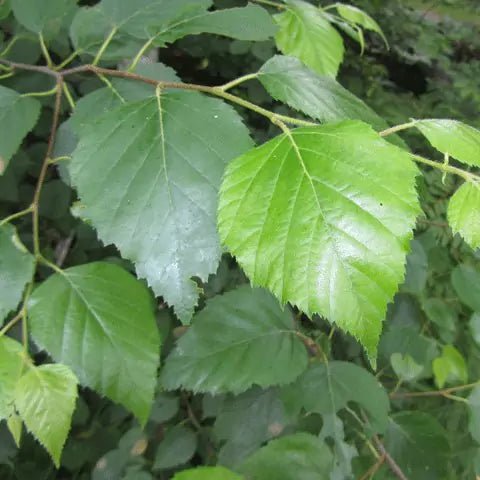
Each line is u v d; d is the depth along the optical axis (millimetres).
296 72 210
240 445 309
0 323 184
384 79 991
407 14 1038
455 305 459
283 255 135
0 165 202
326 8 301
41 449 434
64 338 187
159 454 366
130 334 194
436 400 383
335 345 417
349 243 132
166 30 223
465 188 170
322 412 291
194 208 169
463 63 973
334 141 146
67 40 366
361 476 314
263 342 301
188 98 183
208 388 290
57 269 198
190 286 166
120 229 169
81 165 175
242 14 228
